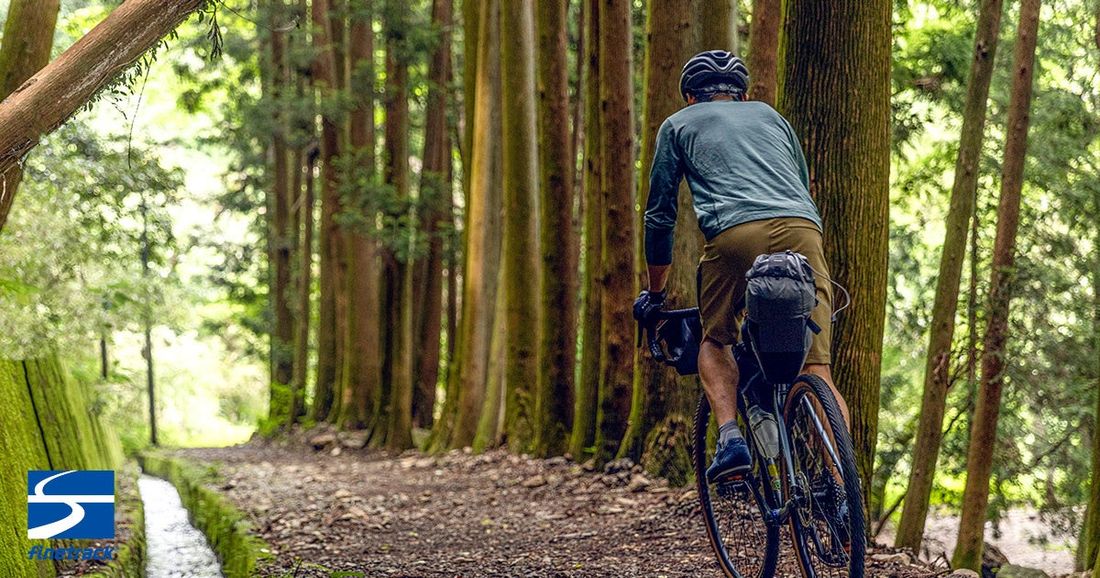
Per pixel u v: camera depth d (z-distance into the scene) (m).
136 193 10.20
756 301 4.13
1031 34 10.23
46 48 4.65
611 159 12.52
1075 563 15.06
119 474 15.15
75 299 8.59
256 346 37.47
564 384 14.46
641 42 17.39
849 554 4.12
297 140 24.44
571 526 9.25
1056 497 15.48
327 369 27.42
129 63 4.02
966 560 10.12
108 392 12.96
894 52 15.53
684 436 10.81
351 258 24.31
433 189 22.25
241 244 33.47
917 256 17.20
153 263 12.42
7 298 7.59
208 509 11.95
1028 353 13.88
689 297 10.28
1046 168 14.15
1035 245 14.45
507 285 15.88
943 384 9.28
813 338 4.43
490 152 17.75
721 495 5.35
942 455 15.80
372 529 9.80
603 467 12.22
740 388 4.78
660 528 8.45
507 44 15.47
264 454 22.91
